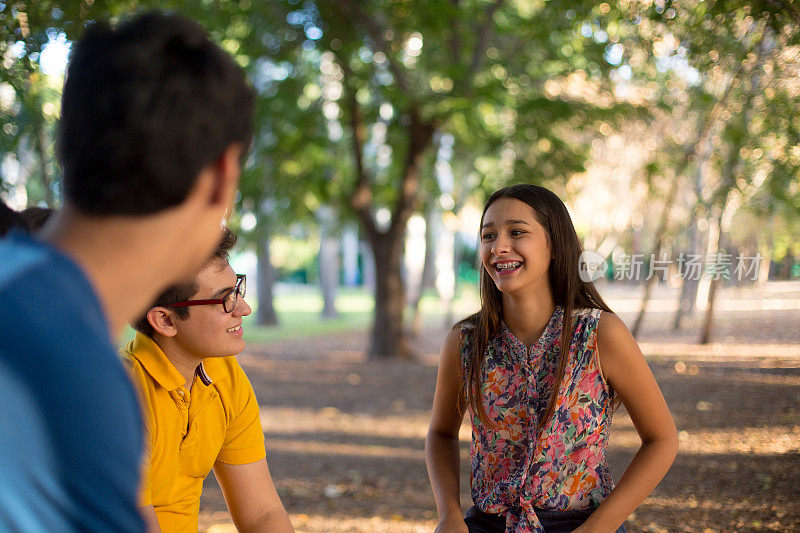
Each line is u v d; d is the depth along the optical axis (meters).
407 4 9.73
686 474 3.44
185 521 1.92
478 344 2.10
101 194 0.68
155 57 0.70
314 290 49.25
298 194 12.76
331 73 11.90
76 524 0.60
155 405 1.78
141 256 0.71
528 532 1.92
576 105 9.82
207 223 0.76
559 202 2.08
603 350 1.97
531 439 1.99
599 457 1.99
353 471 5.41
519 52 10.87
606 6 5.56
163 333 1.77
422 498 4.63
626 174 7.71
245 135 0.77
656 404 1.98
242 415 2.01
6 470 0.58
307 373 11.41
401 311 13.24
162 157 0.68
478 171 14.03
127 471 0.64
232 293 1.80
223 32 9.67
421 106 10.38
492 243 2.03
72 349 0.61
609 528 1.85
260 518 2.05
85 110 0.69
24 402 0.58
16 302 0.60
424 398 8.98
